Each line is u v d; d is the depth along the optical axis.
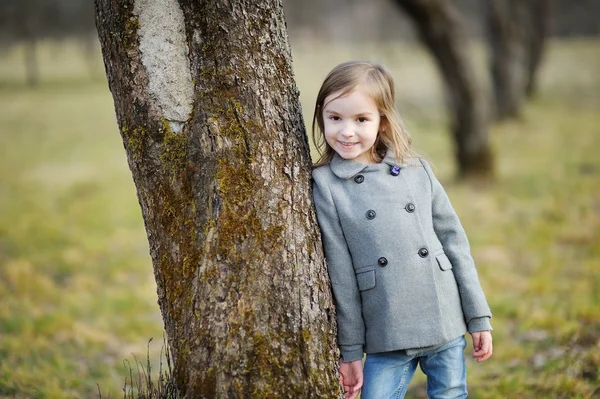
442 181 9.47
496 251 6.10
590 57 32.00
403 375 2.21
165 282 2.00
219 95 1.97
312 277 2.01
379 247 2.12
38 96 27.91
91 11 37.72
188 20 1.97
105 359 3.99
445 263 2.24
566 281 5.06
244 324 1.88
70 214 8.46
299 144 2.12
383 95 2.19
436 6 8.11
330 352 2.02
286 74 2.09
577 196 8.02
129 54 1.97
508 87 15.65
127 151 2.06
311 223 2.08
